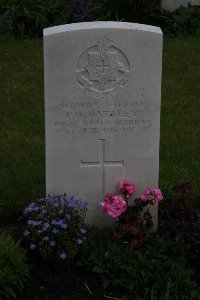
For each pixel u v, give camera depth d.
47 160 5.09
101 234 5.22
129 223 4.95
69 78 4.86
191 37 10.55
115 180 5.20
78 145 5.06
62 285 4.69
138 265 4.71
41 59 9.39
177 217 5.39
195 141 7.10
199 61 9.39
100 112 4.98
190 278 4.75
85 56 4.81
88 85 4.89
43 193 5.93
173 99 8.18
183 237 4.96
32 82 8.64
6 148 6.85
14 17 10.52
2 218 5.66
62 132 5.01
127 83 4.91
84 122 5.00
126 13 10.70
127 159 5.14
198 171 6.41
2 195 5.88
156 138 5.09
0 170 6.38
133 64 4.86
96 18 10.77
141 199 5.07
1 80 8.69
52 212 4.86
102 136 5.05
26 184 6.10
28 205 5.31
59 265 4.84
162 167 6.46
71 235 4.82
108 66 4.85
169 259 4.86
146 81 4.92
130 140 5.09
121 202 4.92
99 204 5.26
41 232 4.73
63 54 4.79
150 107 4.99
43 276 4.75
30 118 7.62
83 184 5.18
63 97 4.90
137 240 4.95
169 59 9.43
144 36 4.80
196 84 8.66
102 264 4.80
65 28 4.77
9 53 9.57
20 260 4.55
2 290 4.44
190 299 4.56
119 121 5.02
